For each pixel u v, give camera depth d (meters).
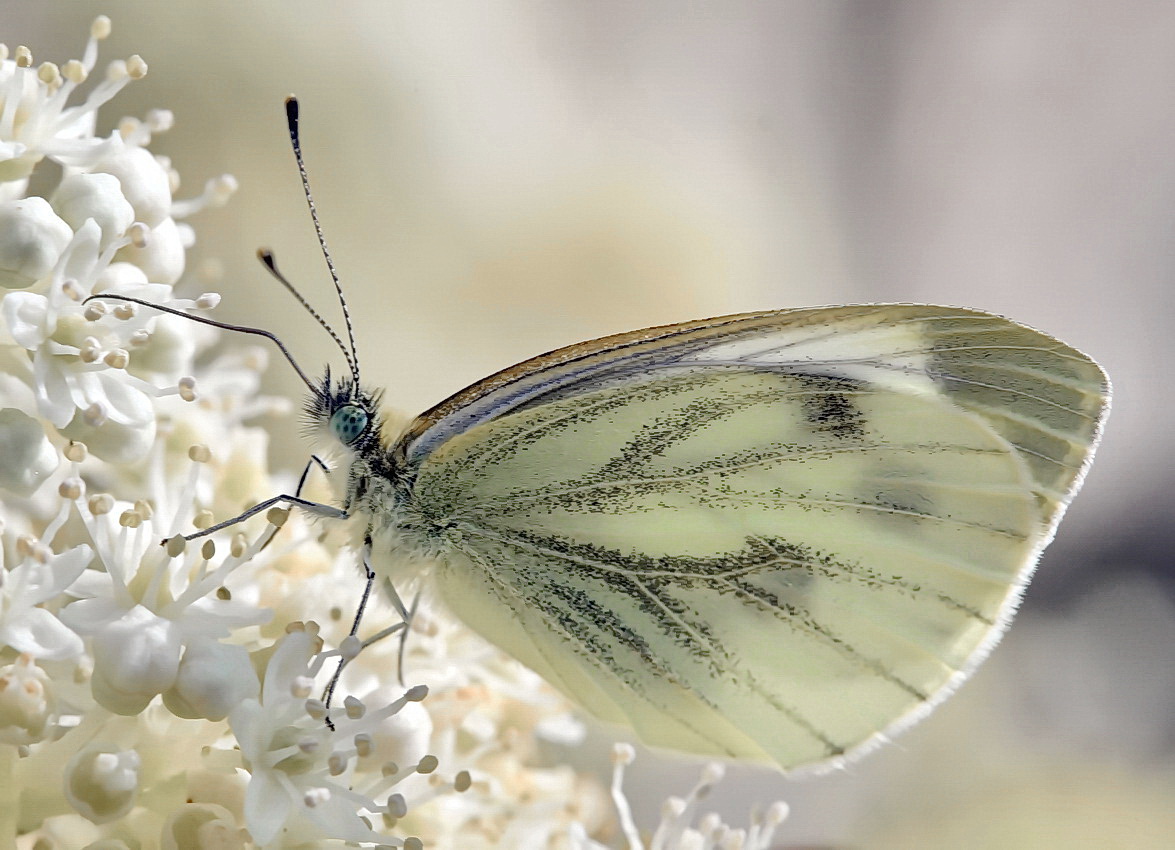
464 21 0.21
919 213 0.23
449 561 0.16
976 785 0.20
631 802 0.19
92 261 0.15
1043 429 0.15
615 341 0.15
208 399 0.16
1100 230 0.23
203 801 0.15
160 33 0.20
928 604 0.15
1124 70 0.23
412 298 0.20
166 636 0.15
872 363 0.15
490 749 0.16
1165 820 0.19
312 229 0.20
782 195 0.22
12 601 0.15
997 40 0.23
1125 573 0.21
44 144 0.15
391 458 0.16
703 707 0.16
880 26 0.23
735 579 0.16
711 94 0.22
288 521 0.16
